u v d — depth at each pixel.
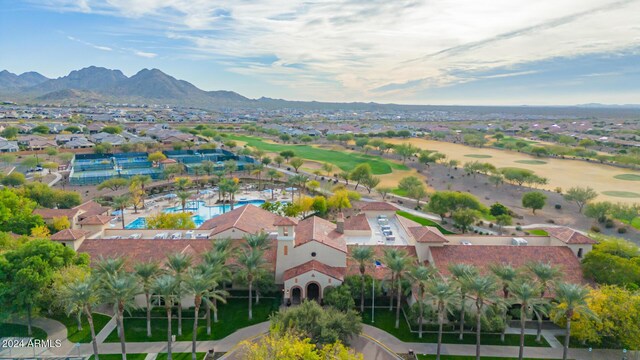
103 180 165.38
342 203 120.12
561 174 198.88
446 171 198.50
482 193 160.62
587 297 57.00
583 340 58.16
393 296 70.50
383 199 148.00
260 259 65.25
